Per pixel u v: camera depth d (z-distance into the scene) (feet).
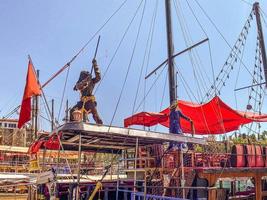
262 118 74.28
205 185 43.09
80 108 43.78
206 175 42.96
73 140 42.29
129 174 52.95
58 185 50.90
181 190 42.16
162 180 44.16
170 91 56.90
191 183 42.37
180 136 40.63
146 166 45.21
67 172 63.00
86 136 38.93
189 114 67.10
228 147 54.70
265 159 52.44
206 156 46.88
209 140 54.39
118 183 47.85
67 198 50.90
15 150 128.36
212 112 65.31
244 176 48.60
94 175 64.39
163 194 40.24
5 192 94.48
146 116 59.26
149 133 38.27
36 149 48.98
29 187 60.85
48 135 41.81
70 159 76.18
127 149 52.16
